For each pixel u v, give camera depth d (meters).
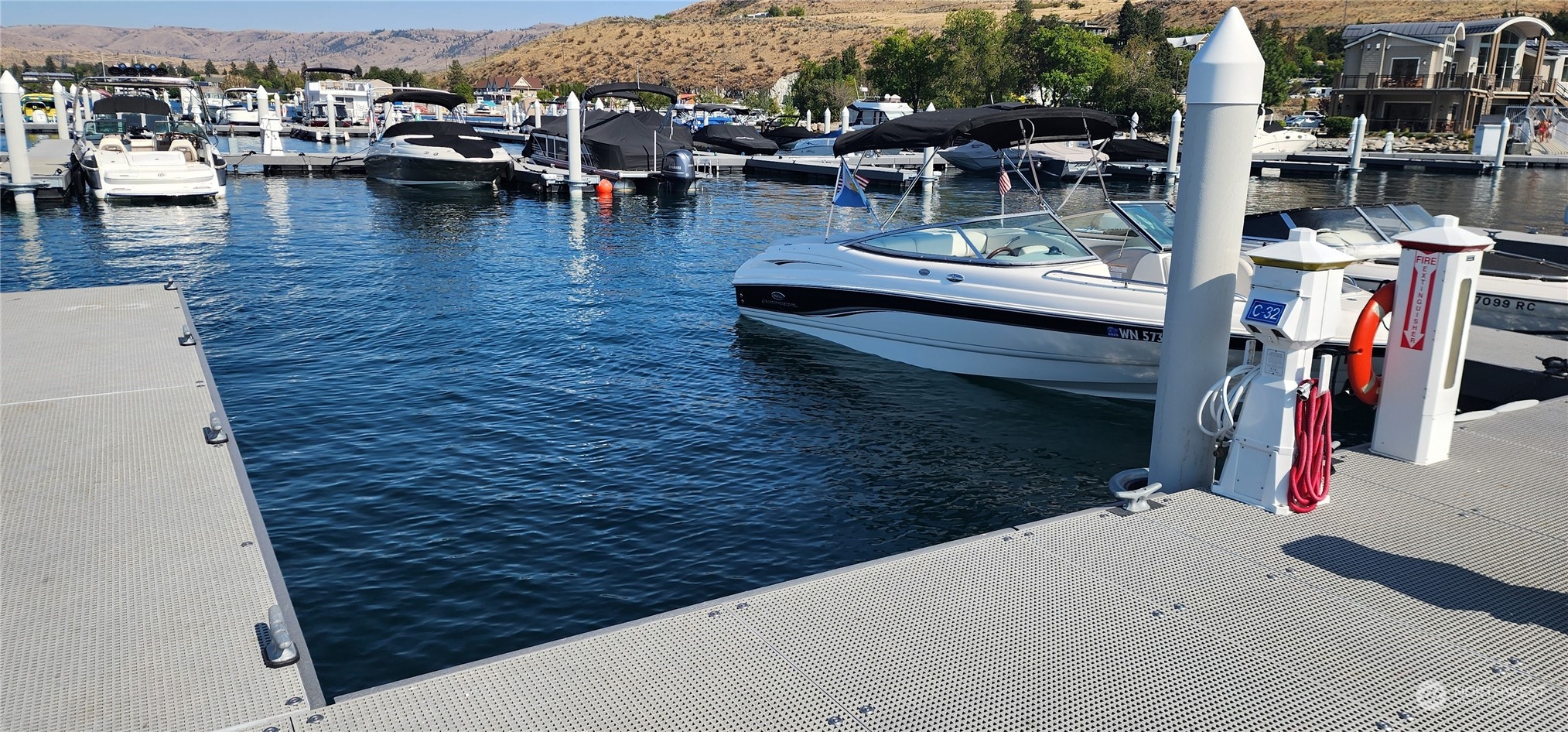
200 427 5.62
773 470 7.70
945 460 7.97
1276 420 4.58
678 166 30.70
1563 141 47.34
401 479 7.31
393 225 22.25
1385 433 5.40
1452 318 5.07
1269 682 3.21
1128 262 10.01
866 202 11.88
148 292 9.40
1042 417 9.05
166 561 4.01
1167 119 56.53
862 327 10.98
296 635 3.51
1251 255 4.61
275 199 26.94
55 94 39.22
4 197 23.73
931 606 3.69
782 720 2.97
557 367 10.44
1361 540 4.29
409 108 73.81
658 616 3.61
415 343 11.37
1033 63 61.78
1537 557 4.13
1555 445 5.59
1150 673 3.25
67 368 6.77
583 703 3.05
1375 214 11.77
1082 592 3.80
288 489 7.09
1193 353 4.89
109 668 3.25
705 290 14.83
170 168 24.25
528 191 31.75
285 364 10.38
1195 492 4.89
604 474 7.50
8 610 3.61
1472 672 3.27
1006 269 9.73
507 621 5.43
